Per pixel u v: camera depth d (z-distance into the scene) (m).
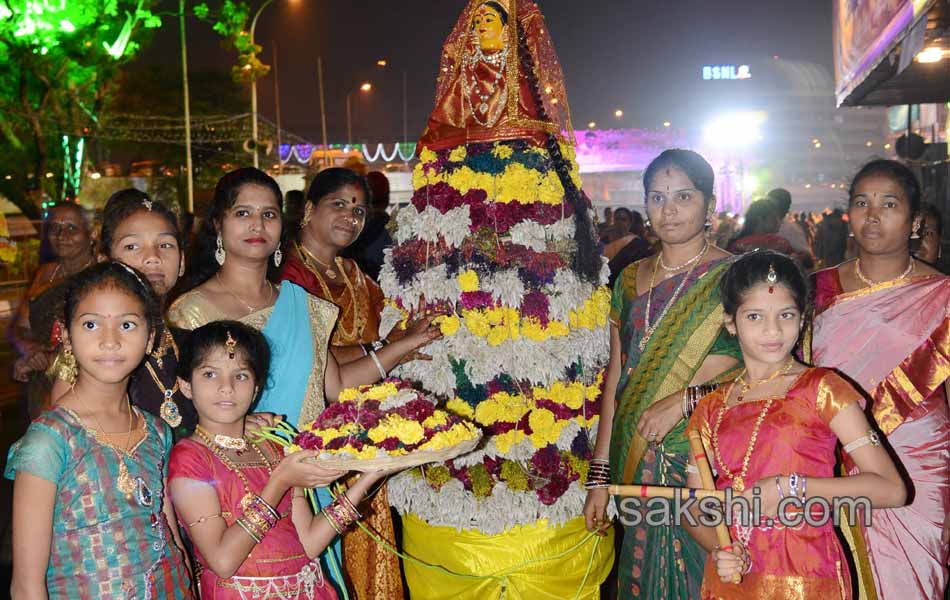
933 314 3.66
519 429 3.77
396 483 3.95
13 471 2.63
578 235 3.94
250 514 2.82
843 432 2.86
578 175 4.06
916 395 3.67
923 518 3.68
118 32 26.78
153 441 2.85
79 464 2.64
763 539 2.92
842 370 3.75
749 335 2.94
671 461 3.47
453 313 3.82
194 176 37.81
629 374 3.63
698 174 3.50
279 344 3.52
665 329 3.54
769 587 2.90
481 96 3.91
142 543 2.71
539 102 3.97
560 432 3.81
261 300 3.63
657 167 3.54
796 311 2.92
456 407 3.76
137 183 33.78
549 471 3.77
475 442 2.89
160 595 2.74
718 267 3.51
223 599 2.94
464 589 3.83
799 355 3.52
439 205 3.85
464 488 3.76
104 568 2.63
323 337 3.66
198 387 2.91
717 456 3.03
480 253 3.78
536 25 4.02
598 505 3.76
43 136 27.03
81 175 29.27
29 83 26.95
